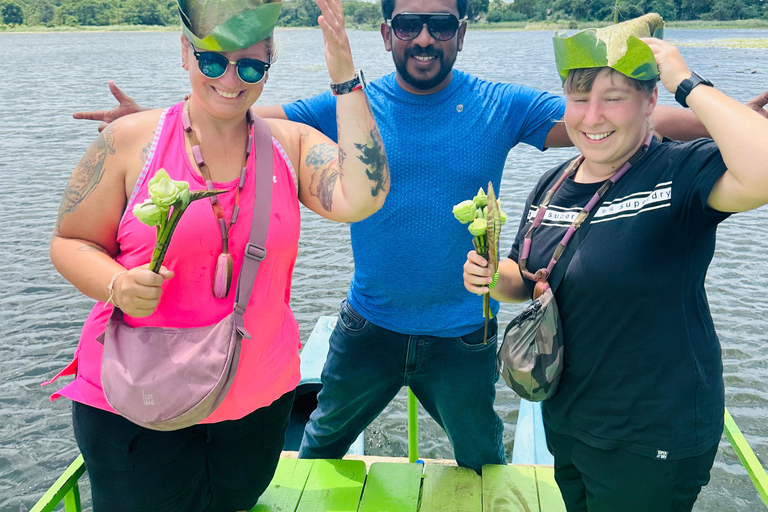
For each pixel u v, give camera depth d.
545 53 51.91
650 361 1.93
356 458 3.57
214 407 1.95
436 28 2.54
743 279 8.72
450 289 2.74
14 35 129.00
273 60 2.04
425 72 2.62
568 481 2.30
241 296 2.00
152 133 2.02
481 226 2.03
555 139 2.75
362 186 2.13
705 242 1.91
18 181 13.02
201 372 1.90
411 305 2.77
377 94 2.77
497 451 3.02
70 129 18.72
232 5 1.83
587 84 1.92
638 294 1.90
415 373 2.89
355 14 165.00
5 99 25.36
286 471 2.95
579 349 2.04
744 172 1.65
